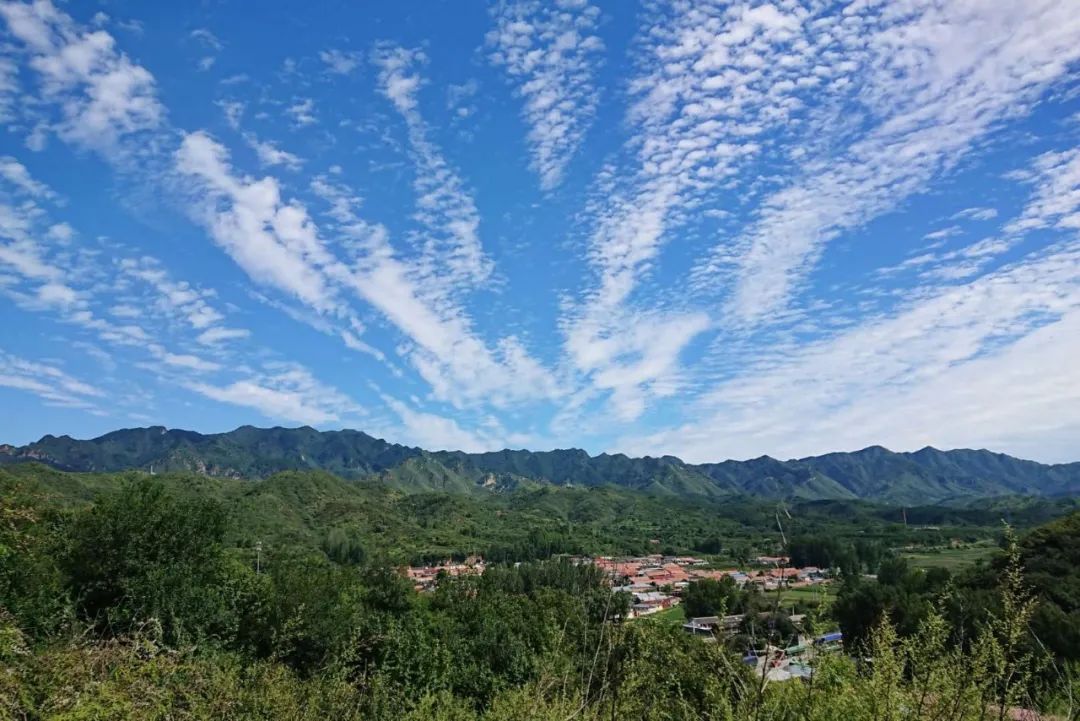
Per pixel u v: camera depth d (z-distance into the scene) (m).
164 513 19.72
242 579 20.39
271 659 8.91
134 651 6.66
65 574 16.78
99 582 17.38
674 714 3.58
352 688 8.98
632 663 3.71
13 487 12.33
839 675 3.20
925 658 3.04
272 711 7.39
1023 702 2.87
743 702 3.10
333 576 23.52
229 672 7.73
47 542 16.95
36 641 9.62
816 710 3.07
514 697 5.33
